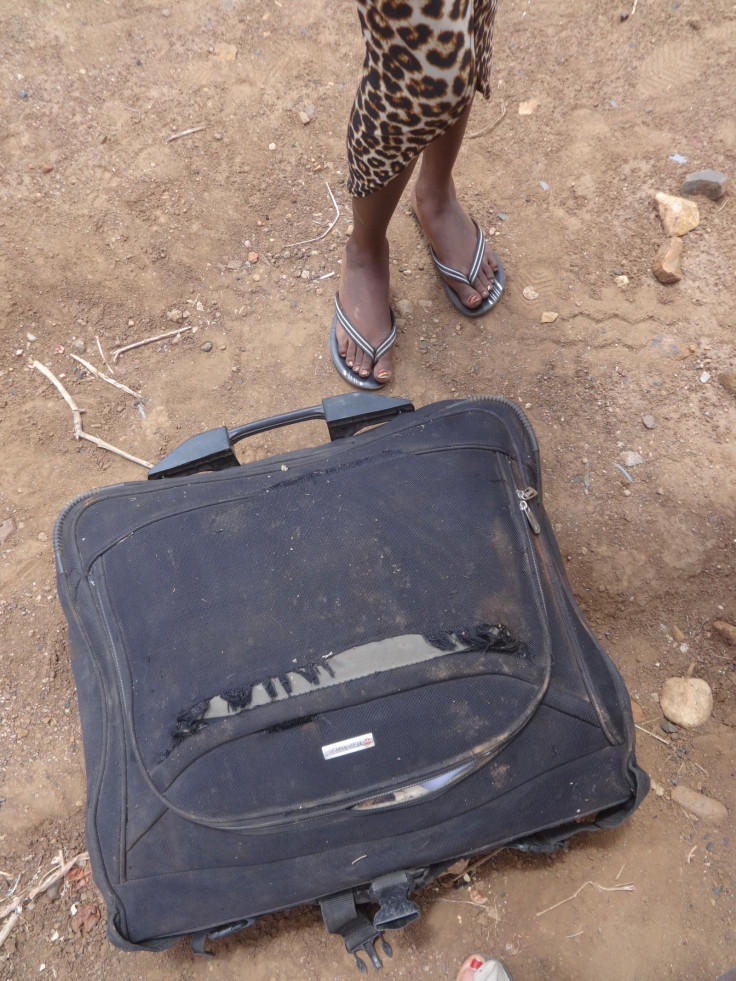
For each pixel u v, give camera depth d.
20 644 1.48
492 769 0.98
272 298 1.79
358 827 0.96
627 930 1.23
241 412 1.69
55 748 1.40
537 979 1.21
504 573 1.05
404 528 1.05
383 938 1.22
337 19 2.06
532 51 2.01
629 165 1.88
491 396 1.27
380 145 1.02
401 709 0.95
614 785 1.04
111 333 1.75
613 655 1.45
